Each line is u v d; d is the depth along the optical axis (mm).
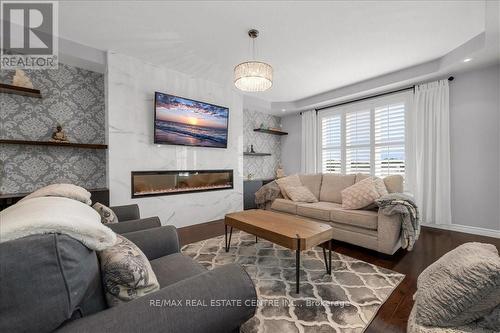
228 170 4238
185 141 3576
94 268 748
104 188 3057
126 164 3082
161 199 3396
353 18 2297
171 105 3406
